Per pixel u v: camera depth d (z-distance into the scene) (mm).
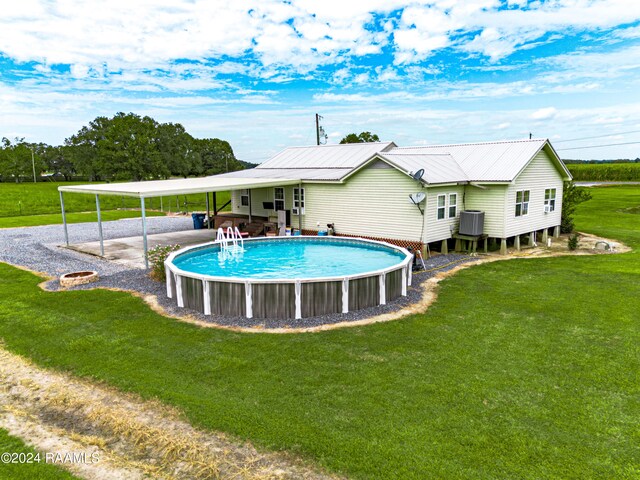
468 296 11328
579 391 6516
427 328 9047
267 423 5695
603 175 67062
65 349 8078
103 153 63500
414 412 5949
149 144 65750
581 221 26875
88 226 25750
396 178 16469
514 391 6508
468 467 4871
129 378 6953
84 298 11148
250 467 4922
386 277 10664
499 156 18422
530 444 5273
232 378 6934
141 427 5680
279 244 17688
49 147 102438
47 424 5891
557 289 11930
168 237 21094
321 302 9836
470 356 7703
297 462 4984
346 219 18547
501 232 17156
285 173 21891
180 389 6602
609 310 10141
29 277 13367
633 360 7539
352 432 5504
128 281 12805
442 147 21234
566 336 8609
